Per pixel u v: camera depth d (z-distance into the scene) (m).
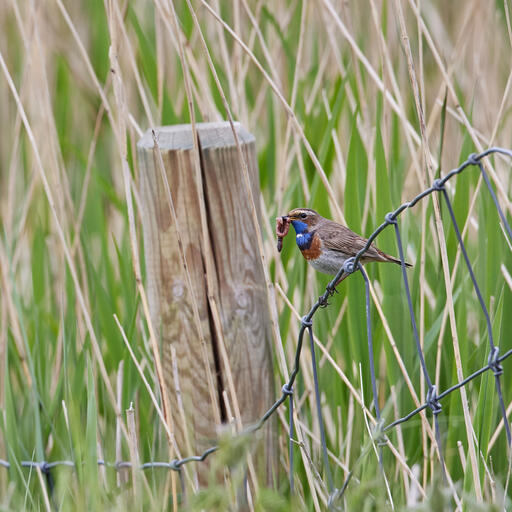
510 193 9.57
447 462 8.32
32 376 8.68
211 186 7.48
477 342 9.57
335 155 10.92
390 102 9.27
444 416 8.89
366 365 8.85
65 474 7.37
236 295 7.60
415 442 8.77
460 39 10.52
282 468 8.60
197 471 7.74
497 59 11.72
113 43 8.36
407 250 9.38
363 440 8.26
